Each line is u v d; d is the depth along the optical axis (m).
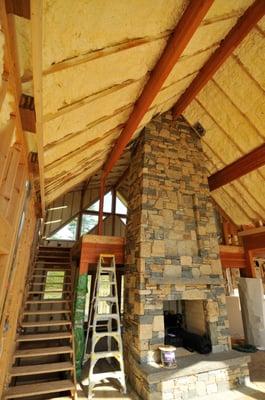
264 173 5.36
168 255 4.64
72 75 1.82
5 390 3.27
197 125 5.83
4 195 1.55
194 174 5.59
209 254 4.98
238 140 5.32
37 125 1.68
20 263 2.79
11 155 1.71
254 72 4.14
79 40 1.59
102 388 3.90
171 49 2.72
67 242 9.41
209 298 4.67
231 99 4.78
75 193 10.15
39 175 2.64
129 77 2.75
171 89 4.45
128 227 5.45
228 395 3.70
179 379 3.59
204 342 4.34
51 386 3.48
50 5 1.20
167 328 5.40
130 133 4.06
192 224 5.14
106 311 8.30
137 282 4.33
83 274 4.92
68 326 5.22
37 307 7.04
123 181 10.09
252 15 3.47
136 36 2.16
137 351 3.96
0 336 2.12
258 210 6.20
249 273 6.45
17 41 1.28
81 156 3.88
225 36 3.89
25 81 1.51
